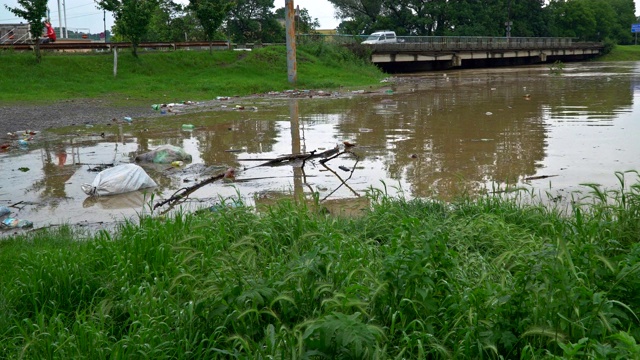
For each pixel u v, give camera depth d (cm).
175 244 545
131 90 2492
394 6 6838
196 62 3117
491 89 2720
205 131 1520
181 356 364
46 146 1335
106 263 526
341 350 321
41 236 676
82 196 895
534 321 341
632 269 356
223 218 611
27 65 2570
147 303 426
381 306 378
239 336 355
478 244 554
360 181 937
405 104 2097
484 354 341
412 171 996
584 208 750
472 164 1034
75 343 377
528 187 864
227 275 433
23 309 464
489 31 6969
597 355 296
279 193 878
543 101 2111
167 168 1080
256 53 3381
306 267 407
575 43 6956
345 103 2202
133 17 2892
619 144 1193
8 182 991
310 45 3859
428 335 342
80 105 2108
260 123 1658
